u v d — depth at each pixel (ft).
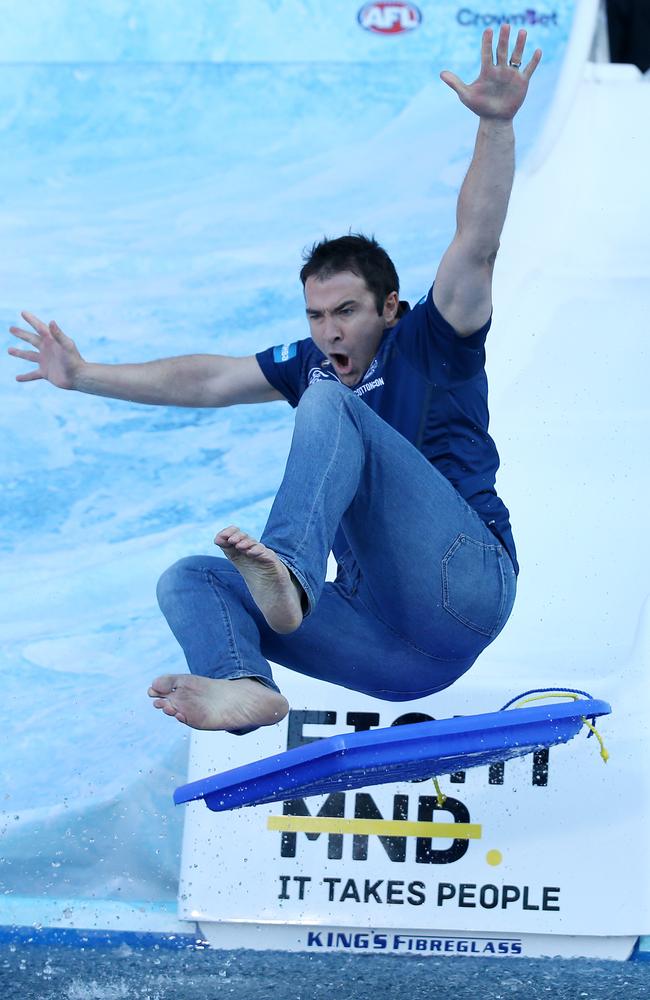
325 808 48.47
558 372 54.19
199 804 48.55
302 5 64.23
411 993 41.60
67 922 49.39
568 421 53.57
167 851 51.52
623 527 52.26
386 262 32.48
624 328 54.65
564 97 57.93
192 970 44.29
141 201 62.23
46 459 58.08
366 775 29.73
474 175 29.40
